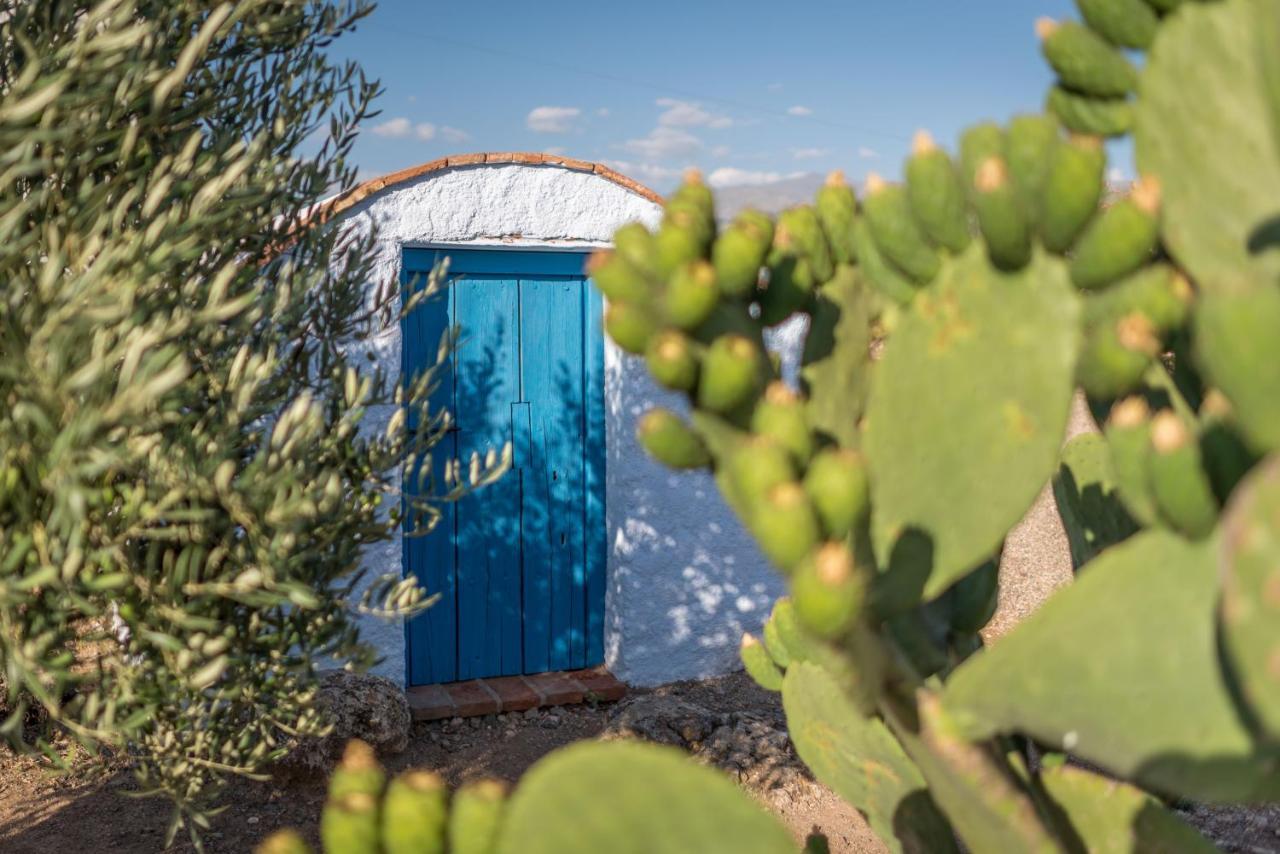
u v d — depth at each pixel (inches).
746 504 52.3
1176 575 44.9
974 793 54.4
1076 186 53.5
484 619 250.5
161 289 117.8
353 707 207.0
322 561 131.4
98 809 188.2
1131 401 48.1
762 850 36.3
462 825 41.1
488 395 245.9
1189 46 60.3
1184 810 177.3
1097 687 45.2
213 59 132.4
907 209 59.2
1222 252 58.3
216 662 109.5
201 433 114.7
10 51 117.6
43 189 106.0
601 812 36.8
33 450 100.9
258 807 191.9
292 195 142.3
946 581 55.6
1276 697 32.0
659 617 256.5
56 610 105.3
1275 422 36.2
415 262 233.5
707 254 59.7
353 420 125.0
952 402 57.9
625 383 251.8
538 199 240.4
